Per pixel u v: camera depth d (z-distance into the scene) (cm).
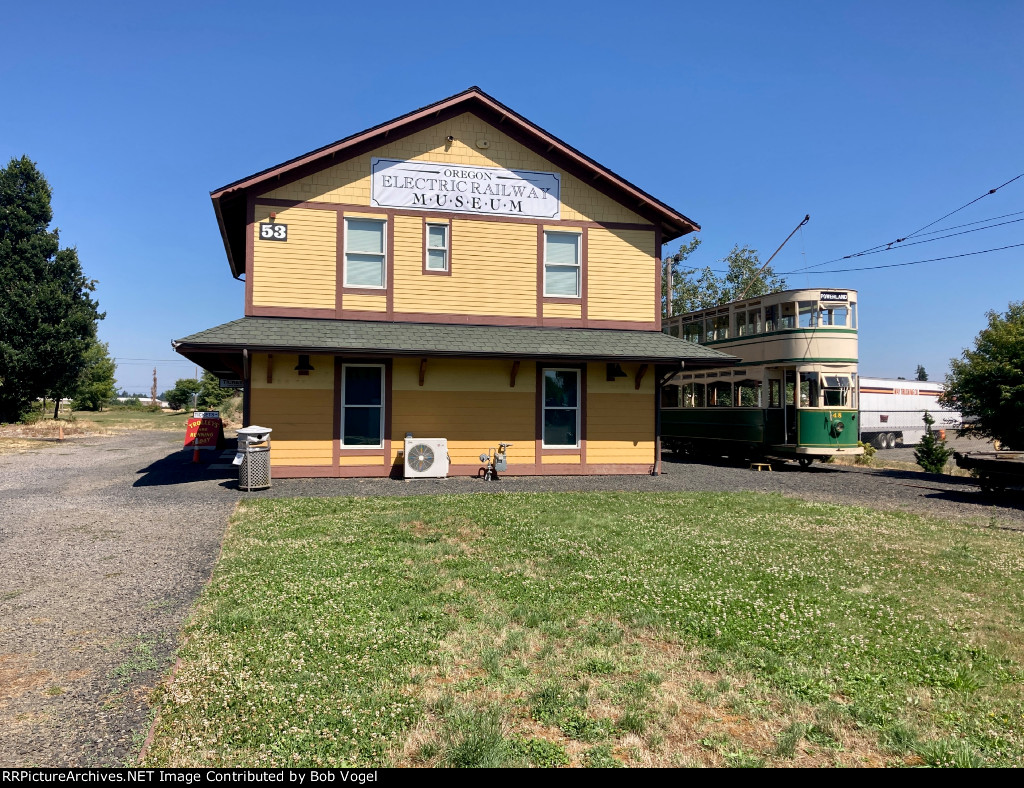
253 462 1318
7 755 344
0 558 757
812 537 953
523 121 1648
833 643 529
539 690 432
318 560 746
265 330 1439
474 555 793
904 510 1295
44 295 3447
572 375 1688
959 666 491
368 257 1589
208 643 497
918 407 4122
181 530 916
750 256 4875
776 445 2047
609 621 569
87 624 544
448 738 368
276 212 1534
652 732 383
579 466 1677
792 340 1995
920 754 369
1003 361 1745
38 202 3559
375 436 1557
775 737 383
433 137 1631
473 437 1608
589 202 1725
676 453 2775
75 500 1166
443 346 1475
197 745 357
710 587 674
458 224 1641
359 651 488
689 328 2577
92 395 6353
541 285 1684
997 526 1111
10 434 3000
